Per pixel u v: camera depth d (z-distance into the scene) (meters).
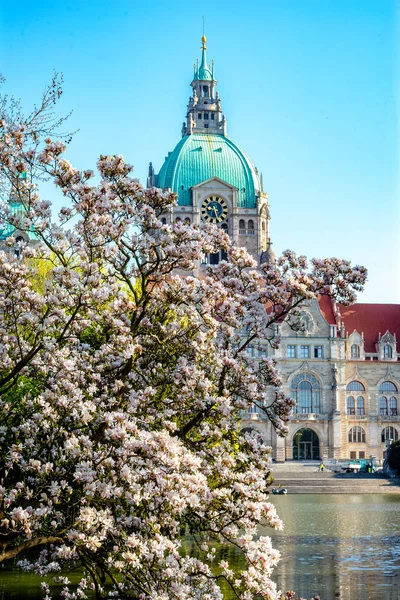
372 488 129.38
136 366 29.66
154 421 28.20
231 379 31.36
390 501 110.88
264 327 34.38
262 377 33.91
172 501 22.77
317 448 171.38
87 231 27.27
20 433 26.84
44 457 26.34
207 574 25.16
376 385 177.25
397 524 80.38
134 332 29.44
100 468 23.89
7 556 23.92
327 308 177.12
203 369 30.80
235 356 32.66
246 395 31.09
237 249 33.75
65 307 26.97
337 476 143.50
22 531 23.19
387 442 165.88
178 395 29.31
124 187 29.17
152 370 30.14
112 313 27.73
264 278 34.03
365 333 182.38
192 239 29.41
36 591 42.06
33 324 26.05
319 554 60.94
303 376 171.50
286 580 51.06
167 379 29.56
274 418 33.56
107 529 23.73
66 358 27.20
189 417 31.20
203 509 25.77
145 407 28.19
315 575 52.62
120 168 29.16
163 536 25.38
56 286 26.17
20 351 25.48
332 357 171.75
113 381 28.61
